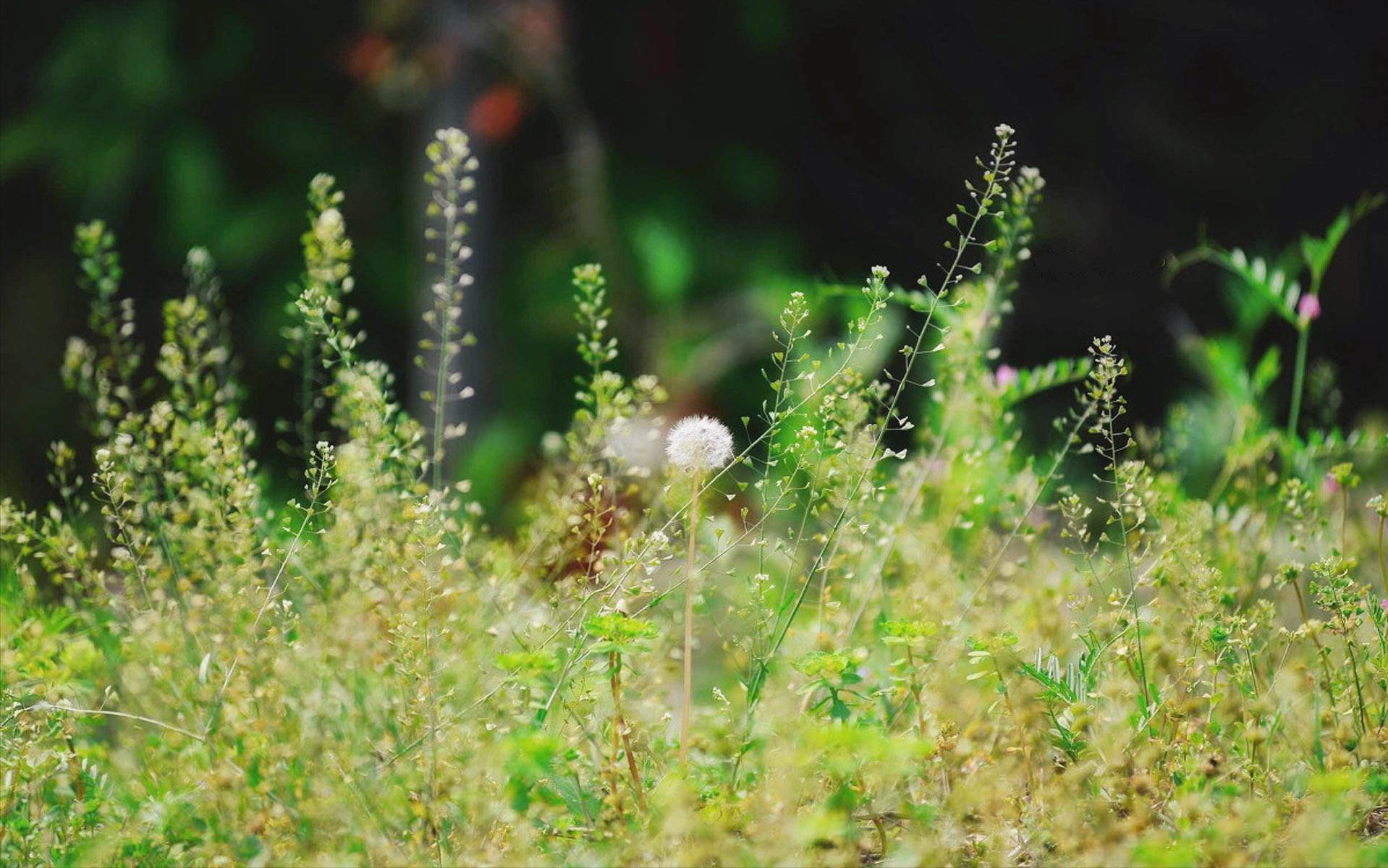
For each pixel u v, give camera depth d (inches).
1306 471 306.8
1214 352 346.6
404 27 734.5
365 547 235.9
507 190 825.5
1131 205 977.5
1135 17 981.8
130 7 873.5
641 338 761.6
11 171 898.1
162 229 896.3
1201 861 187.6
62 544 241.1
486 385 751.1
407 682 211.2
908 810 199.2
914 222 960.9
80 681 245.4
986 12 976.9
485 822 203.3
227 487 253.3
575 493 270.5
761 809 202.8
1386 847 188.7
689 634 214.2
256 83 880.3
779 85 932.6
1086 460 390.9
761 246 855.1
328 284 260.2
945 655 232.2
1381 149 976.9
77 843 210.5
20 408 925.8
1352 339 947.3
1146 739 218.2
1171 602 256.4
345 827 205.6
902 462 296.8
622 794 211.6
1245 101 989.2
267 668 225.3
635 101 885.2
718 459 217.8
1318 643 226.1
